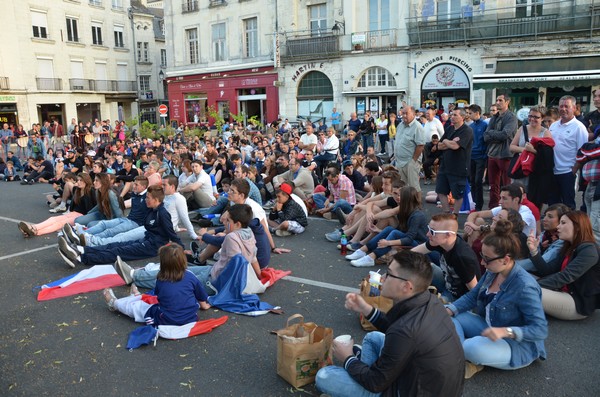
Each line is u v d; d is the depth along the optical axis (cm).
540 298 406
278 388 416
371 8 2623
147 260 754
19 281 688
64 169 1641
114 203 908
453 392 307
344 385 360
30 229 921
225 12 3262
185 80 3569
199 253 731
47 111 3894
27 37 3650
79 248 730
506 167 893
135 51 4581
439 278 552
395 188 750
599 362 444
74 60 4025
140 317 539
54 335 519
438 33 2395
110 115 4372
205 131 2834
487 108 2348
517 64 2233
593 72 1975
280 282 661
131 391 416
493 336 390
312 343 413
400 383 312
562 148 739
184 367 451
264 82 3117
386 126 2086
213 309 570
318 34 2859
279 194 899
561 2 2142
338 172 1001
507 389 406
